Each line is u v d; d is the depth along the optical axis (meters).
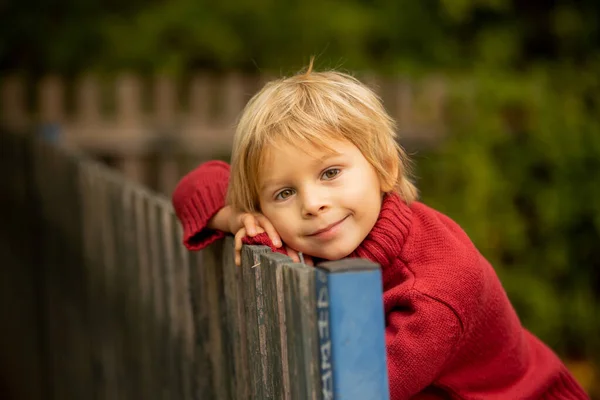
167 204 3.83
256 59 10.28
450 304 2.59
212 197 3.12
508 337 2.98
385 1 10.63
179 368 3.77
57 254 6.52
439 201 8.56
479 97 8.76
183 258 3.58
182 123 8.09
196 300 3.44
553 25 10.45
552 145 8.94
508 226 8.82
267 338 2.42
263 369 2.48
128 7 10.50
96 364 5.59
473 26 10.73
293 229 2.67
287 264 2.14
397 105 8.59
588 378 8.64
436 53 10.47
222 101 8.27
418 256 2.74
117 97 8.23
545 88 9.29
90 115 8.28
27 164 7.45
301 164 2.62
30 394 7.82
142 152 7.79
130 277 4.54
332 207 2.63
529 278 8.98
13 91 8.59
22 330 8.04
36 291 7.38
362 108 2.78
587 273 9.18
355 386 1.87
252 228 2.72
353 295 1.86
